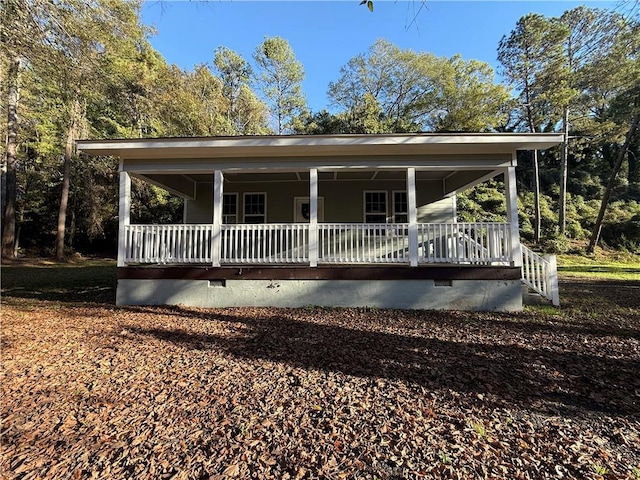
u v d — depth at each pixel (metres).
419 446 2.50
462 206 26.08
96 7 6.78
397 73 32.44
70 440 2.60
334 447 2.49
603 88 20.92
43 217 23.83
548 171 32.19
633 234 23.45
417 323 6.25
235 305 7.75
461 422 2.83
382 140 7.23
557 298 7.59
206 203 11.59
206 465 2.29
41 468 2.27
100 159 20.69
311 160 7.89
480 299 7.39
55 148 18.53
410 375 3.83
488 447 2.48
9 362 4.23
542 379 3.72
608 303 7.95
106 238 25.45
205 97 22.61
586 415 2.96
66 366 4.11
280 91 37.28
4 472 2.23
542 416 2.95
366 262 7.62
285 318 6.64
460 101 27.50
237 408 3.08
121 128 18.69
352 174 10.52
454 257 7.52
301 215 11.30
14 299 8.76
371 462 2.32
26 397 3.30
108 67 8.51
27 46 6.49
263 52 36.31
